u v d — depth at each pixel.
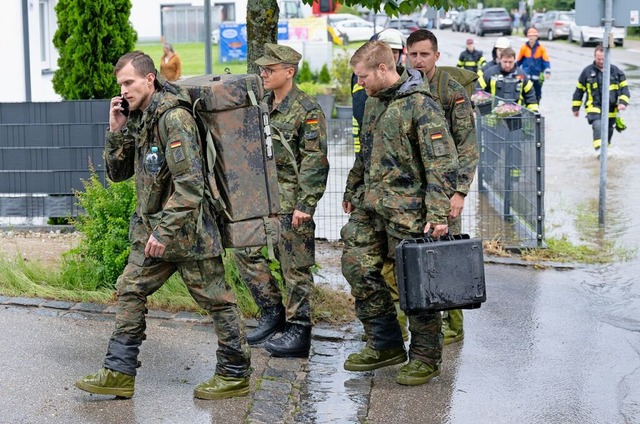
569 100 37.16
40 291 11.17
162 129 7.68
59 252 13.70
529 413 8.36
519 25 101.62
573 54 61.38
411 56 9.69
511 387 8.99
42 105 15.70
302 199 9.47
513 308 11.70
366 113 9.04
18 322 10.26
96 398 8.26
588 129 29.66
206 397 8.31
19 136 15.75
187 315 10.65
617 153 25.12
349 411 8.31
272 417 8.01
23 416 7.81
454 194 9.48
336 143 17.62
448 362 9.67
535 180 14.71
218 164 8.02
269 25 11.12
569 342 10.39
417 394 8.77
